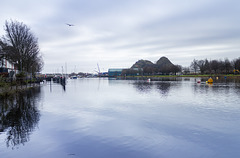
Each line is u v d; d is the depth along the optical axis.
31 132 8.16
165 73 164.38
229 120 10.20
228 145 6.83
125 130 8.52
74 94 23.39
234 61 110.31
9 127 8.82
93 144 6.87
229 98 18.50
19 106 14.41
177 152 6.25
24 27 37.22
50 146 6.66
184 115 11.39
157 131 8.38
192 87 32.81
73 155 5.99
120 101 17.20
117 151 6.30
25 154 6.04
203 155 6.04
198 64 136.12
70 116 11.13
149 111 12.61
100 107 14.15
